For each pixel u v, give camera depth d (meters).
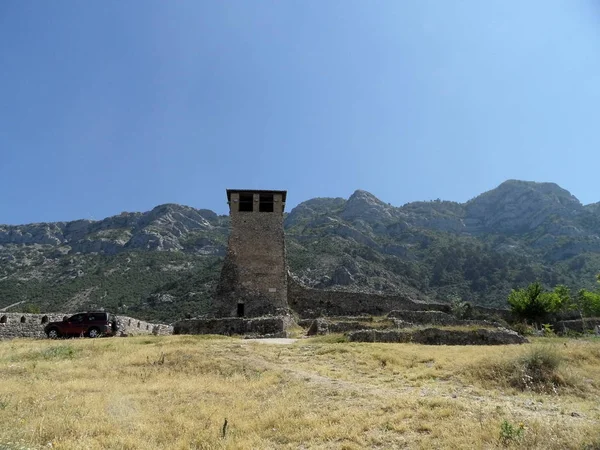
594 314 56.44
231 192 42.25
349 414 12.26
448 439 10.11
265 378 16.78
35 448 10.02
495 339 26.47
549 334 37.59
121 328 33.53
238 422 12.21
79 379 16.97
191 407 13.55
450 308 44.97
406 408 12.49
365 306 43.47
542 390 15.40
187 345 23.34
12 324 30.88
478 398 14.11
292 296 42.91
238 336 30.59
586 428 10.25
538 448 9.34
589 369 17.83
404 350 21.22
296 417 12.33
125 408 13.21
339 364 19.25
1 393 14.66
